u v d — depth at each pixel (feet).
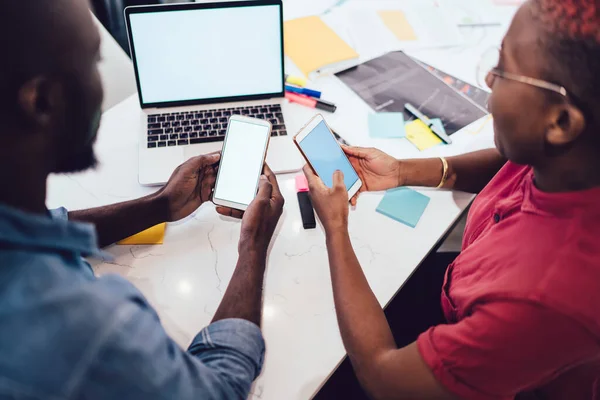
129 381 1.39
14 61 1.31
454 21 4.73
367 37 4.48
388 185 3.16
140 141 3.40
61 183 3.21
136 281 2.71
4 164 1.42
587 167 1.70
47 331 1.29
